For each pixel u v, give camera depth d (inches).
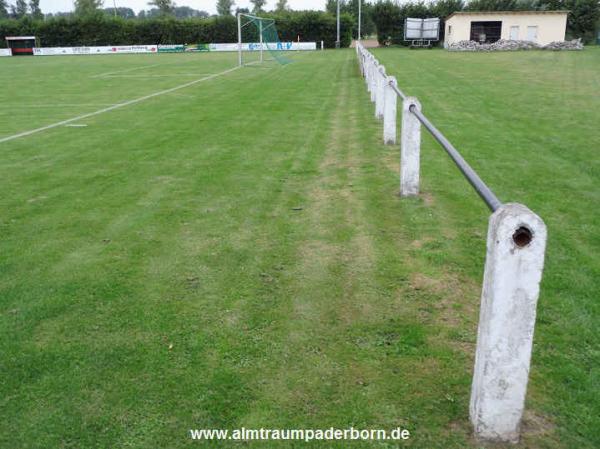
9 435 103.4
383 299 151.4
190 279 167.5
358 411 107.6
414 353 125.8
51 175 300.2
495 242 83.4
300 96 627.2
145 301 154.3
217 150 352.2
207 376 119.8
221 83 811.4
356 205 233.5
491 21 1721.2
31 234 210.2
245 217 222.8
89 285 165.2
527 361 89.9
